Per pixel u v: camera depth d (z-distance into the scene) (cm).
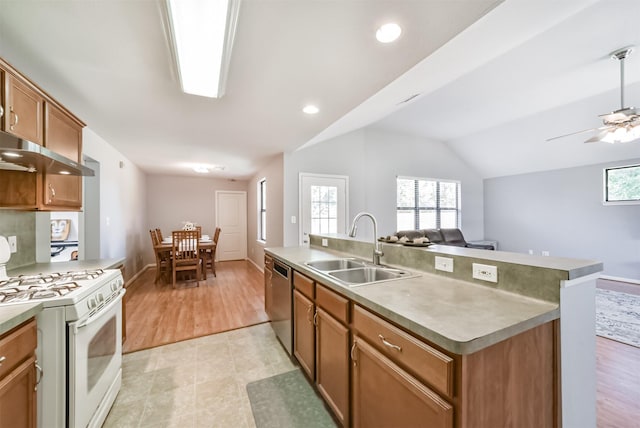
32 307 111
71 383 122
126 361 217
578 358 109
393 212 562
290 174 438
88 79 184
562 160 532
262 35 140
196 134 318
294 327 209
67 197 201
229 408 165
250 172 595
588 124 417
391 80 189
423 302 111
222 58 152
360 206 512
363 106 288
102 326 151
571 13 176
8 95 137
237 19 126
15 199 169
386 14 125
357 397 125
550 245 578
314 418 157
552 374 102
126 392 179
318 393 178
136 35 139
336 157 485
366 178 527
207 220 671
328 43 147
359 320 123
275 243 467
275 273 248
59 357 120
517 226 635
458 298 116
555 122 439
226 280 478
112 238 374
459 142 614
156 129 297
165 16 124
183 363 215
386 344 104
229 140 345
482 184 699
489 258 131
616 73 295
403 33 140
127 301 363
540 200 594
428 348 87
